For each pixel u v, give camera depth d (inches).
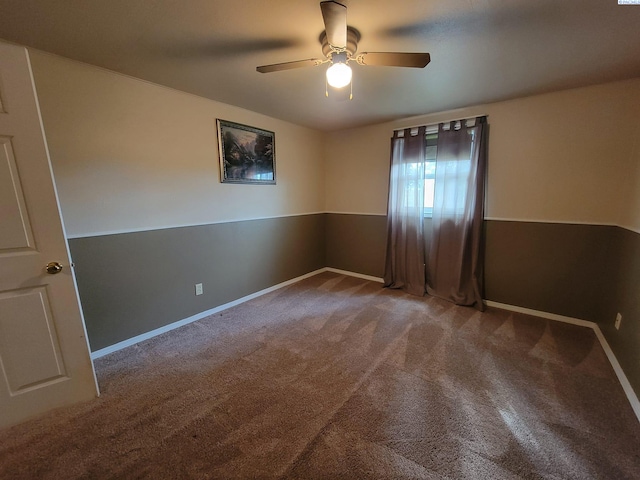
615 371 78.4
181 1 53.4
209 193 115.0
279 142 143.4
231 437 58.2
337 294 141.6
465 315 116.0
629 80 91.3
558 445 55.6
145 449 55.5
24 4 53.4
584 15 57.3
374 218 159.5
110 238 88.4
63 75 76.8
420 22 60.7
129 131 90.5
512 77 89.7
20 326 60.9
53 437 58.4
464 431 59.2
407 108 122.3
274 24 61.8
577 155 101.8
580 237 103.9
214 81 93.2
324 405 66.8
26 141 58.0
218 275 121.1
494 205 120.0
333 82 68.4
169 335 101.0
